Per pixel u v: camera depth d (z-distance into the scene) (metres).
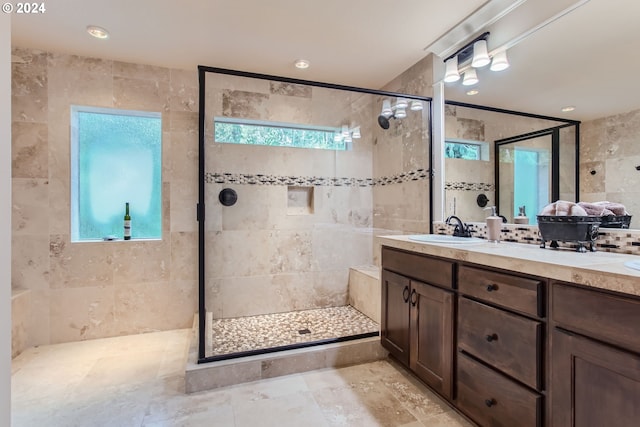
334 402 1.75
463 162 2.30
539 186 1.85
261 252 2.97
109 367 2.12
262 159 2.96
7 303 0.76
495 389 1.35
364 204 3.30
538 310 1.17
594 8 1.55
